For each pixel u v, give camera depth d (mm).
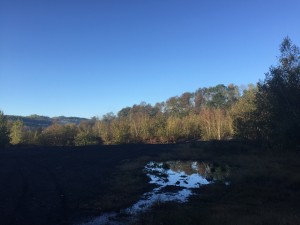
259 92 35156
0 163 29891
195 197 16594
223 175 23859
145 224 12094
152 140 86000
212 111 92750
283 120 25953
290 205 14234
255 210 13273
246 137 39281
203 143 53594
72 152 41250
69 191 18125
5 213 13680
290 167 24344
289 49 27797
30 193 17312
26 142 84000
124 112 170250
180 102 151250
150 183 21234
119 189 18828
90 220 13133
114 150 44562
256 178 20703
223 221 11297
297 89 26188
